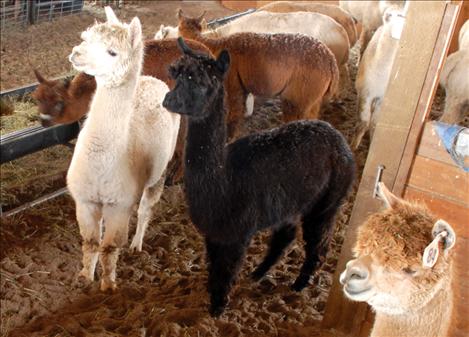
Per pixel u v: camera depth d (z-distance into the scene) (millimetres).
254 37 4973
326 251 3779
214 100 3162
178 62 3115
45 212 4305
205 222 3330
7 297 3572
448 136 2877
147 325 3381
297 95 5004
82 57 3166
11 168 4691
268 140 3492
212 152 3215
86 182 3367
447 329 2541
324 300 3715
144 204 3934
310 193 3539
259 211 3395
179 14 5820
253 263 3975
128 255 3973
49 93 4258
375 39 5086
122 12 9531
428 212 2520
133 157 3480
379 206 3125
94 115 3301
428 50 2848
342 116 6180
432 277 2391
